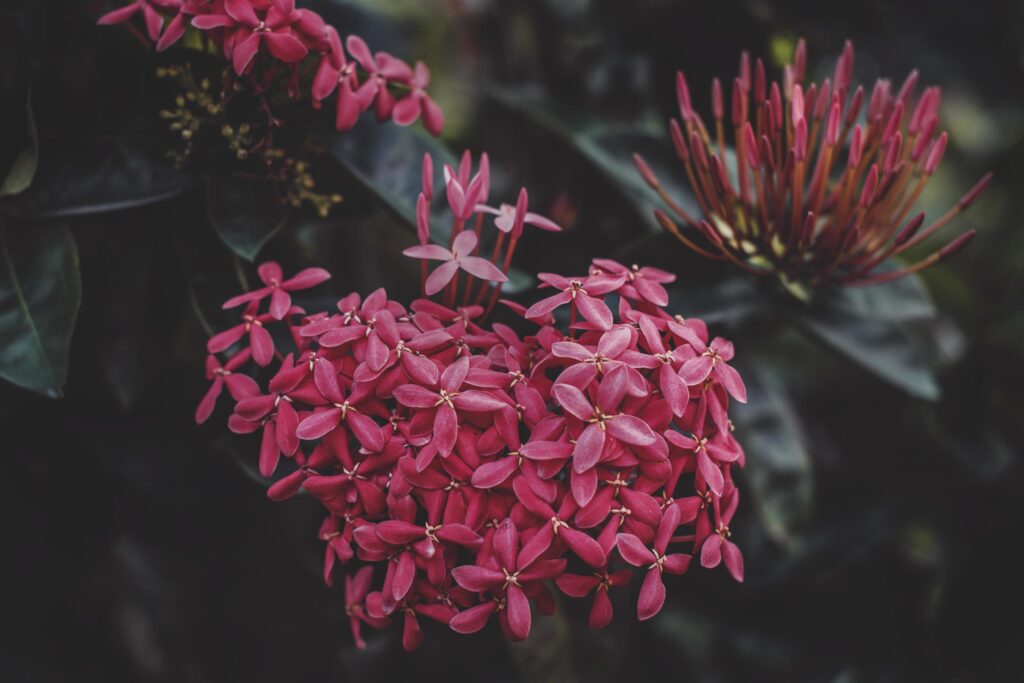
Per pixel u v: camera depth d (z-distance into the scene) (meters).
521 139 0.60
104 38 0.45
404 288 0.56
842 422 0.62
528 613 0.39
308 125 0.47
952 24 0.62
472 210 0.42
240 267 0.46
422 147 0.48
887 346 0.51
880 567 0.60
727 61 0.57
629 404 0.40
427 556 0.39
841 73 0.47
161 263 0.48
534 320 0.44
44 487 0.51
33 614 0.51
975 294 0.65
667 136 0.57
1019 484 0.60
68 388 0.49
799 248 0.47
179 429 0.49
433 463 0.40
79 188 0.45
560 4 0.58
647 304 0.42
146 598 0.52
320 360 0.41
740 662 0.59
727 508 0.42
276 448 0.41
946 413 0.61
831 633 0.59
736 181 0.52
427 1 0.63
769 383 0.54
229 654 0.53
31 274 0.44
